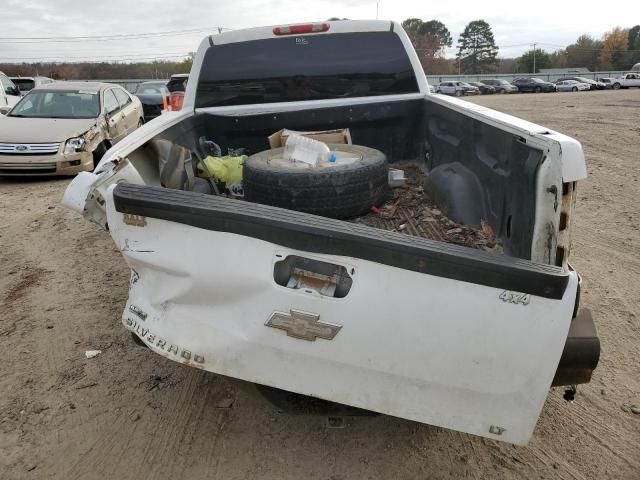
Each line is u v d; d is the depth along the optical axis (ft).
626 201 25.03
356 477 9.21
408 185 13.39
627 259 18.17
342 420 8.62
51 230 22.61
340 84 15.38
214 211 6.95
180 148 11.05
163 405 11.11
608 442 9.98
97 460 9.66
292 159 10.69
